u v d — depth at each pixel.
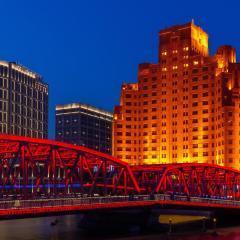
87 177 157.88
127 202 97.06
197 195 136.38
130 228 117.56
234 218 139.50
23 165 81.06
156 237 101.38
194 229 117.25
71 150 90.50
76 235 104.81
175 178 152.00
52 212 79.44
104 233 108.62
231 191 156.00
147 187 130.62
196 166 135.25
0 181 84.31
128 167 105.12
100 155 97.00
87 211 92.00
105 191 97.31
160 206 107.69
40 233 108.44
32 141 81.62
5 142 81.62
